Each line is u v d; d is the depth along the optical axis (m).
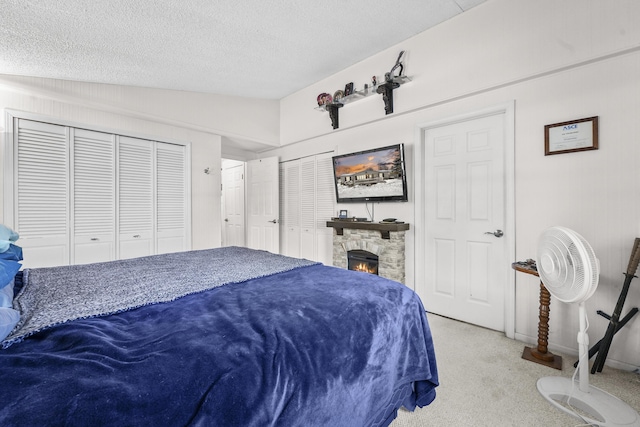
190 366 0.67
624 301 1.85
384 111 3.34
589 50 2.03
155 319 0.96
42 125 2.71
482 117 2.67
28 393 0.53
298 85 4.13
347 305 1.10
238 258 2.01
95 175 3.03
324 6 2.31
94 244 3.02
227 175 5.95
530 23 2.29
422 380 1.40
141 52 2.42
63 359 0.64
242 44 2.62
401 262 3.17
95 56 2.36
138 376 0.62
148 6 1.84
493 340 2.39
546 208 2.26
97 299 1.11
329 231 4.11
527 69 2.31
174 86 3.40
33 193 2.67
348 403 0.88
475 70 2.60
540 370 1.93
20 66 2.38
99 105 2.99
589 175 2.07
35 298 1.09
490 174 2.63
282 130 4.75
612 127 1.98
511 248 2.42
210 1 1.94
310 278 1.48
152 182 3.45
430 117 2.98
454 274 2.87
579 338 1.64
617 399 1.57
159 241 3.52
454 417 1.50
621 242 1.95
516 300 2.41
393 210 3.33
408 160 3.18
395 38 3.04
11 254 1.13
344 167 3.69
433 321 2.81
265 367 0.74
